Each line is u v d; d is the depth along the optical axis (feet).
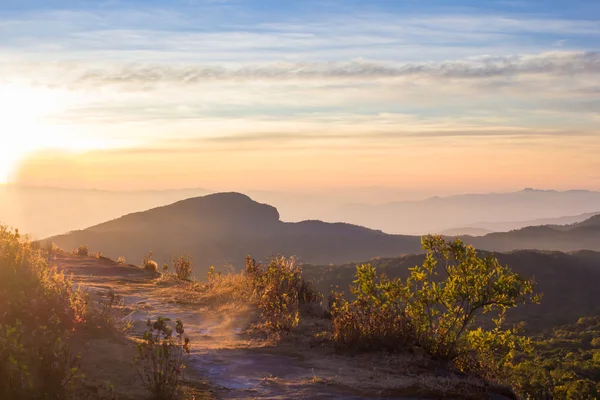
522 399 27.09
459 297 31.89
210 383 23.40
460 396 24.39
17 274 29.19
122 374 22.25
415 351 30.27
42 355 19.20
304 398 22.44
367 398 23.11
